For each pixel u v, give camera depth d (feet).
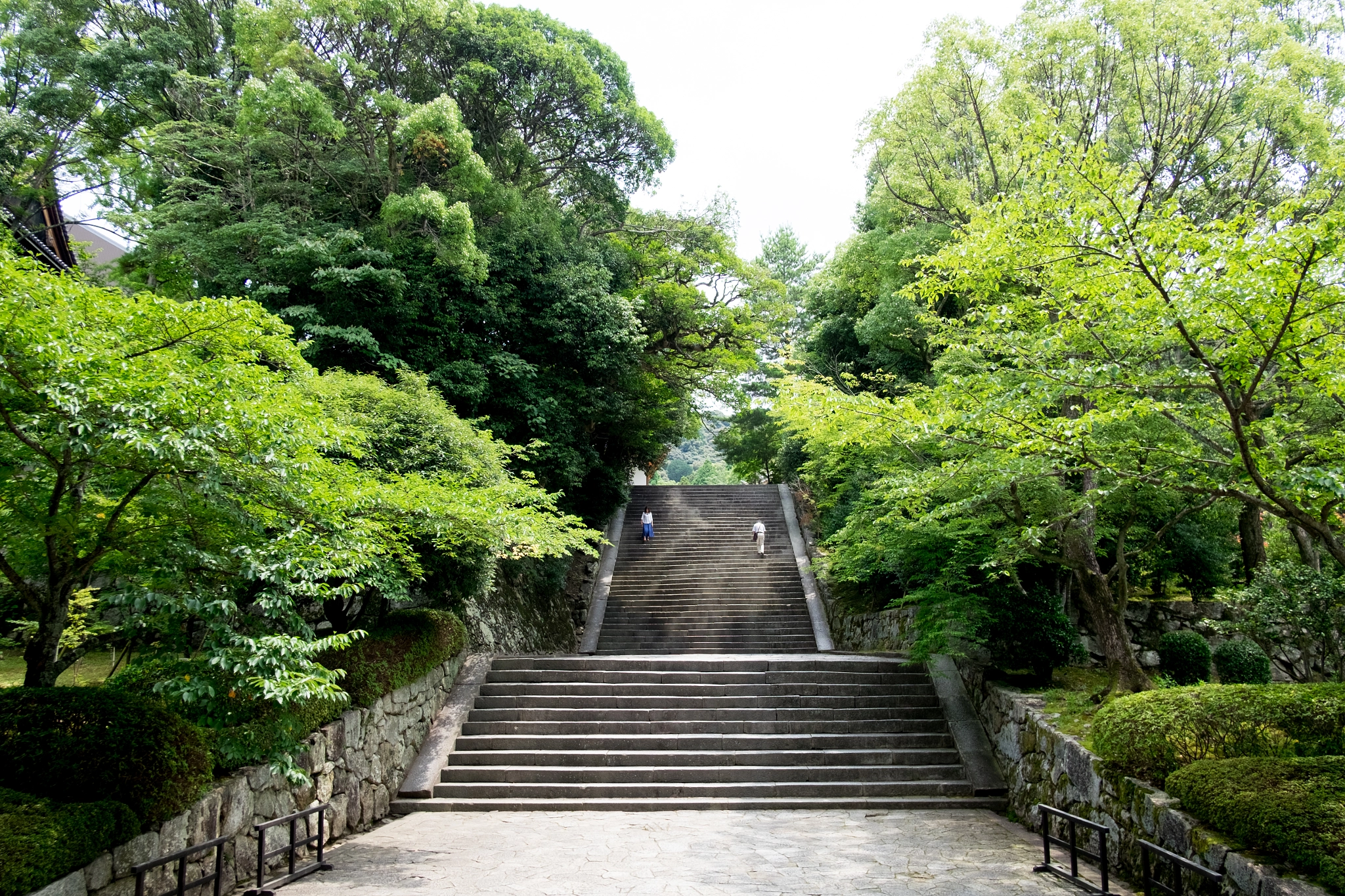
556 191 68.44
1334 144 31.73
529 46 53.78
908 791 27.86
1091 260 20.27
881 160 44.04
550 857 20.89
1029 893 17.69
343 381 30.25
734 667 35.88
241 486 16.78
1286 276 15.20
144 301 14.94
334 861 20.62
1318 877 13.08
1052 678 31.45
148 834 15.15
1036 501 26.71
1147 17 33.17
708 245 66.74
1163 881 17.28
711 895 17.67
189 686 15.14
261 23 43.75
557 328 48.01
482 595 45.14
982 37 37.76
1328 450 17.20
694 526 73.26
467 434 31.65
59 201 50.52
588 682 34.91
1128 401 18.11
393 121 46.16
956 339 31.09
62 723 14.85
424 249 43.37
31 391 13.38
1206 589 41.27
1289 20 38.73
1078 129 34.40
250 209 43.96
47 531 15.02
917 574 37.22
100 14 53.72
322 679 16.49
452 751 30.19
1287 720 17.89
